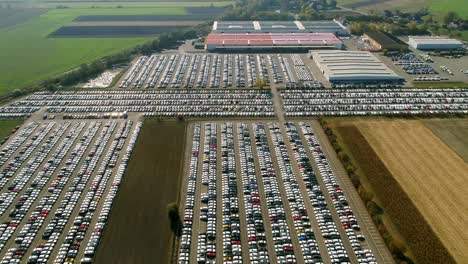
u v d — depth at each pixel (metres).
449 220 133.62
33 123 198.75
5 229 133.88
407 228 130.75
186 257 122.44
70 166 164.88
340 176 156.75
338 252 123.56
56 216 139.00
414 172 157.12
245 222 136.38
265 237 130.12
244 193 149.38
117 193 148.88
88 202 144.38
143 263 120.69
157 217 137.75
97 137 185.38
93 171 162.12
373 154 168.38
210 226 133.50
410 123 192.88
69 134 187.75
